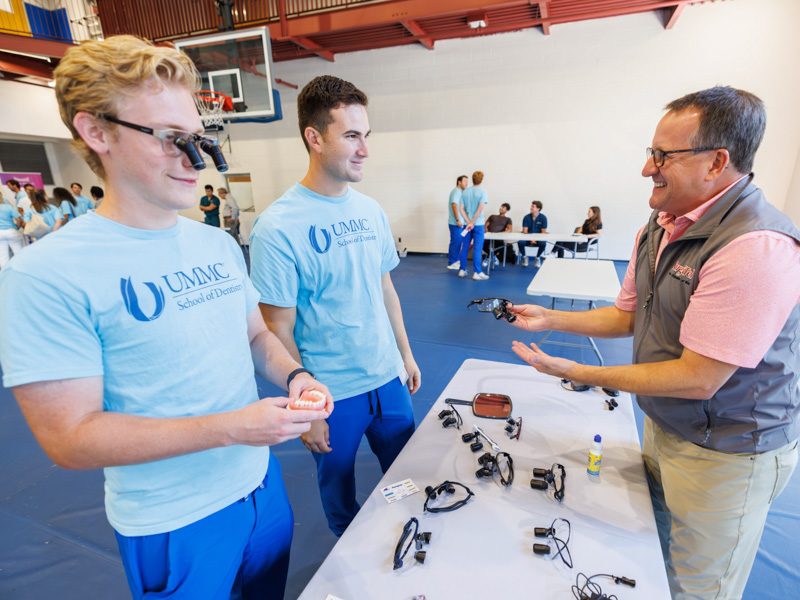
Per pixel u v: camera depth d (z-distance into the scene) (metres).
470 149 6.62
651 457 1.09
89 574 1.42
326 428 1.17
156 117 0.59
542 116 6.14
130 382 0.66
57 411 0.57
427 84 6.52
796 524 1.57
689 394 0.82
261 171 7.74
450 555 0.77
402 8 4.83
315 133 1.07
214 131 7.65
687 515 0.95
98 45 0.56
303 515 1.68
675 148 0.80
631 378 0.87
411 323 3.88
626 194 6.07
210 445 0.63
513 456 1.05
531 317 1.24
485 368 1.50
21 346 0.54
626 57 5.60
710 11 5.17
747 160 0.77
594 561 0.75
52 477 1.90
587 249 5.80
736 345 0.74
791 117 5.23
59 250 0.58
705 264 0.80
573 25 5.68
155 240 0.68
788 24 4.99
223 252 0.82
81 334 0.59
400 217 7.30
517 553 0.77
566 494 0.92
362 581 0.72
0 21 5.75
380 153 7.07
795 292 0.73
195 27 5.93
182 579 0.75
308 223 1.14
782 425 0.85
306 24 5.21
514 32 5.93
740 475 0.88
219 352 0.76
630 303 1.17
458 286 5.23
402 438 1.42
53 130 7.71
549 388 1.36
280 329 1.16
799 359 0.85
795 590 1.32
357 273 1.21
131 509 0.69
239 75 5.27
